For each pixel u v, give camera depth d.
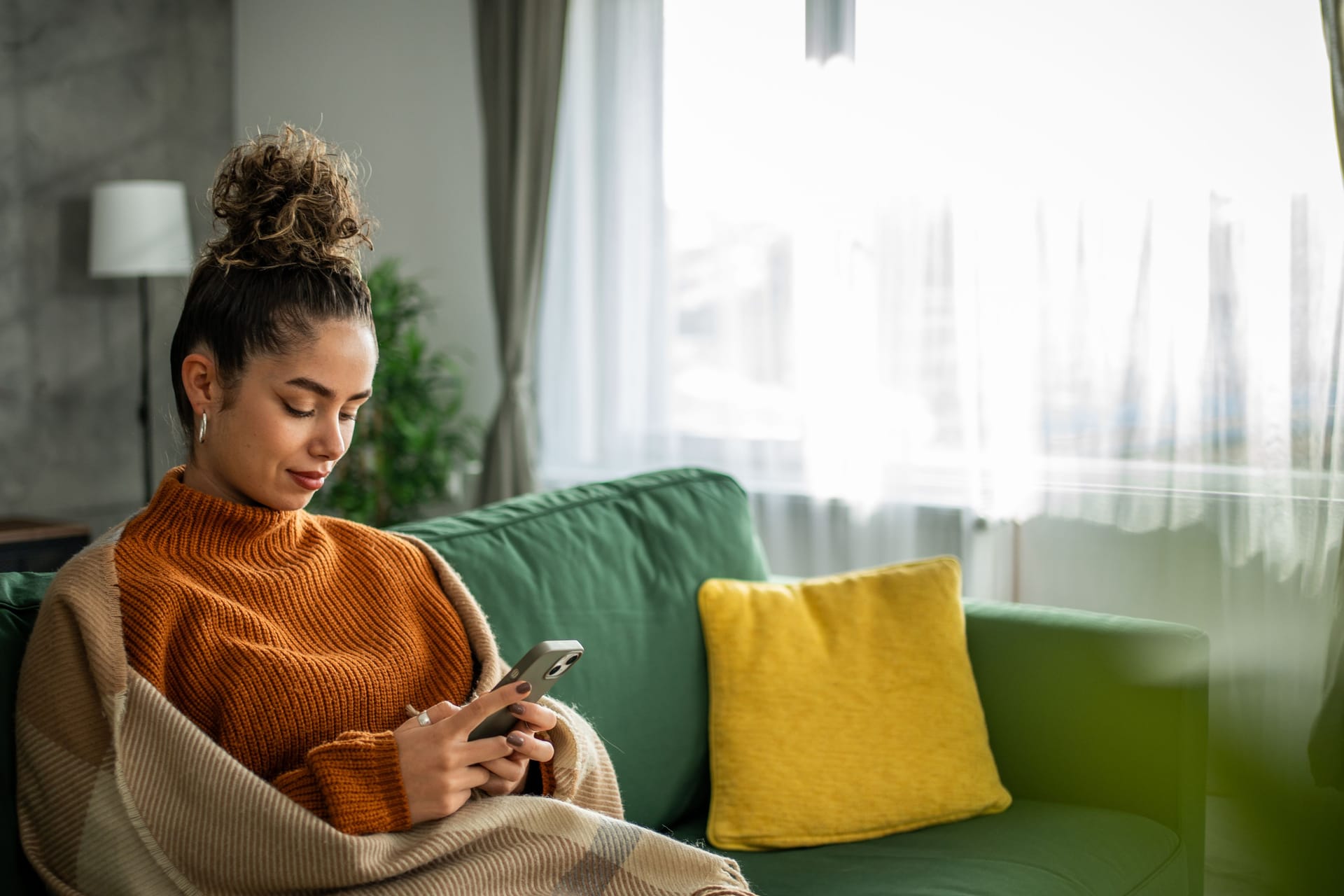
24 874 1.11
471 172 3.90
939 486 3.04
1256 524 2.64
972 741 1.83
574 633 1.69
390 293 3.66
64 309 4.11
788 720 1.78
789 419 3.25
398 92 4.05
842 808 1.72
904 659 1.86
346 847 1.00
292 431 1.14
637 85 3.40
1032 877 1.56
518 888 1.11
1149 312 2.75
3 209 3.94
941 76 2.97
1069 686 1.89
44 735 1.06
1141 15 2.73
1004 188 2.91
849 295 3.12
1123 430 2.79
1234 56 2.63
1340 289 2.53
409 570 1.33
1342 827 2.54
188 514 1.16
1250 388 2.64
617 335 3.47
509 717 1.14
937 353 3.02
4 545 3.47
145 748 1.03
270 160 1.16
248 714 1.09
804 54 3.17
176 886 1.02
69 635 1.07
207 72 4.41
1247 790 2.66
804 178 3.17
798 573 3.26
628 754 1.70
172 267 3.86
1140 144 2.74
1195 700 1.84
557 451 3.61
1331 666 2.45
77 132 4.09
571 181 3.52
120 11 4.17
